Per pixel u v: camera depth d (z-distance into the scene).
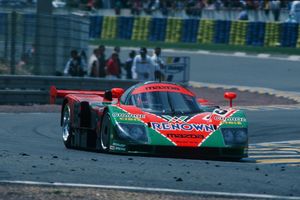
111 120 35.31
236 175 29.31
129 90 38.84
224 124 35.62
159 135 34.44
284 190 26.36
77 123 39.94
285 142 47.28
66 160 31.88
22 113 61.81
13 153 35.41
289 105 74.50
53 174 27.86
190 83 98.88
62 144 43.41
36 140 44.84
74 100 40.97
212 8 144.00
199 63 120.44
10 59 75.19
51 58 77.00
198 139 34.47
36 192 24.34
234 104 75.38
